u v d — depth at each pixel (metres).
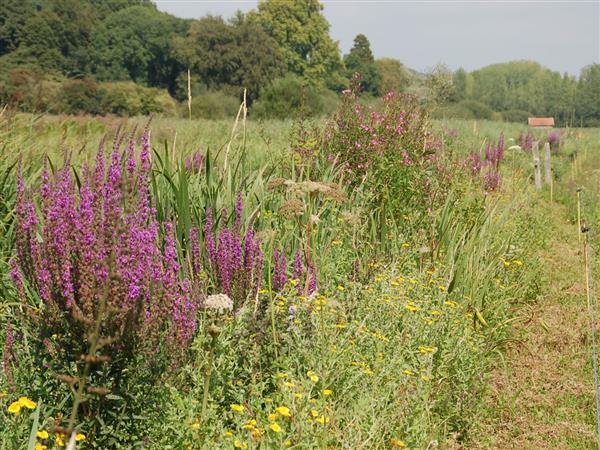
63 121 13.23
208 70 81.31
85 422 3.61
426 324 5.33
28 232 3.87
